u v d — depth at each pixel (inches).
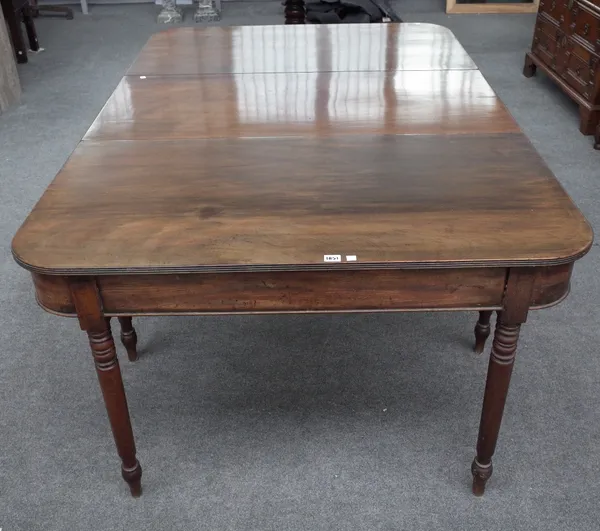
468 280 55.1
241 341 92.6
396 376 86.0
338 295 56.1
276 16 235.1
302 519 68.5
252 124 76.9
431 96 83.7
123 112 81.1
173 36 110.3
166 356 90.2
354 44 104.0
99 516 69.2
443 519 68.2
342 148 70.8
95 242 55.4
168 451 76.2
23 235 56.6
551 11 163.0
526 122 155.3
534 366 87.0
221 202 61.1
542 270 54.3
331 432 78.2
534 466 73.5
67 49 207.0
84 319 56.8
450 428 78.4
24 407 82.4
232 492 71.5
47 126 157.0
